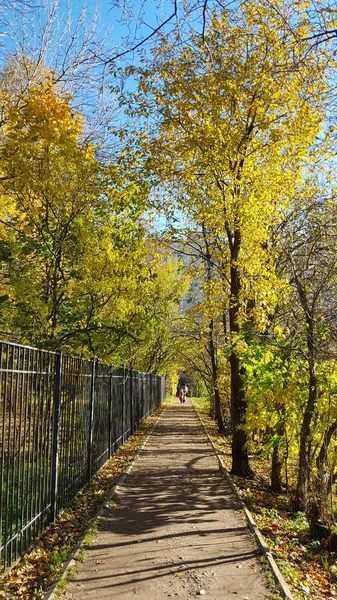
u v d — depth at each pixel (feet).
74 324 33.09
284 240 37.45
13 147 26.13
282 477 42.14
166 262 75.56
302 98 30.86
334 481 30.01
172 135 37.19
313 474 27.40
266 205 37.91
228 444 58.80
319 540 23.63
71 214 30.99
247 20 27.66
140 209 37.45
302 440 28.66
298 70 21.08
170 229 44.16
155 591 15.94
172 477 36.70
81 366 29.91
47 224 30.66
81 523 24.04
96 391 36.19
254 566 18.33
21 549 18.06
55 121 25.79
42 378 20.81
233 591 16.06
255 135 37.09
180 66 30.42
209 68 28.89
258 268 37.52
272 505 30.42
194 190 40.93
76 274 32.32
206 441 60.18
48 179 27.78
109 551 19.79
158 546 20.48
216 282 41.63
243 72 30.35
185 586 16.38
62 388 24.72
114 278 32.37
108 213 34.19
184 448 53.16
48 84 26.17
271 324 38.91
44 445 21.45
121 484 33.06
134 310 35.14
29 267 28.55
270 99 32.58
